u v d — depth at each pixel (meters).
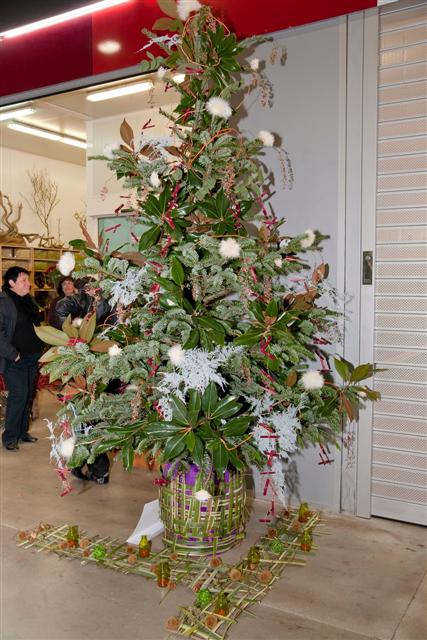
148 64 2.50
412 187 2.81
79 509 3.02
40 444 4.35
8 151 7.74
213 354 2.27
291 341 2.22
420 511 2.86
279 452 2.41
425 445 2.83
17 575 2.31
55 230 8.52
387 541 2.67
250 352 2.38
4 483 3.44
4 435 4.20
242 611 2.06
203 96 2.46
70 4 3.48
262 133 2.46
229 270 2.21
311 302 2.65
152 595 2.17
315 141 3.00
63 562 2.43
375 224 2.88
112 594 2.18
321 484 3.04
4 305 4.05
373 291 2.90
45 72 3.79
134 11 3.32
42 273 7.61
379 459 2.93
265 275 2.42
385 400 2.91
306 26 2.94
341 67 2.91
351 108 2.90
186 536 2.43
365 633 1.95
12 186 7.84
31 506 3.06
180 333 2.41
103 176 5.83
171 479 2.46
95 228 5.91
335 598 2.16
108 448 2.22
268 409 2.40
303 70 3.01
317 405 2.50
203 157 2.34
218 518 2.43
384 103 2.85
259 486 3.19
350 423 2.96
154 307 2.34
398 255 2.86
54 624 1.98
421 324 2.82
